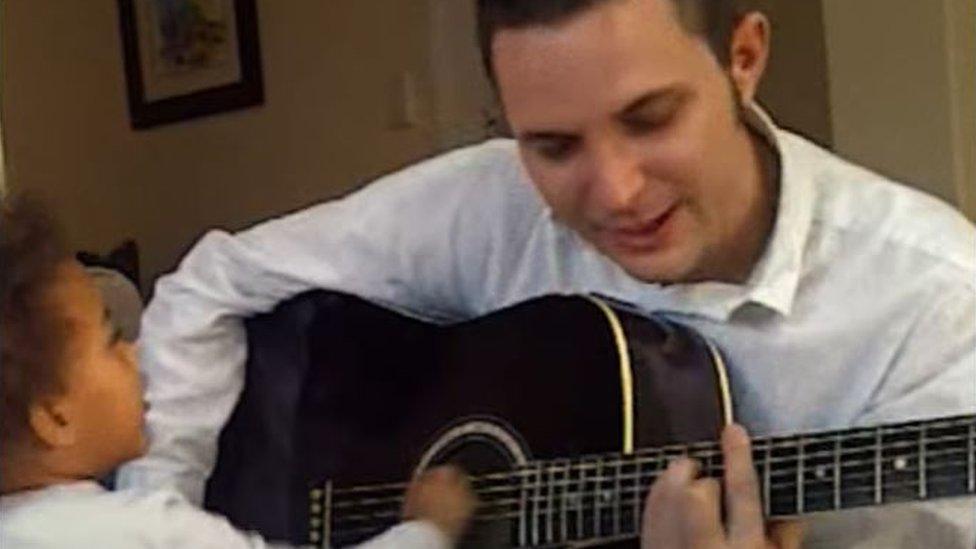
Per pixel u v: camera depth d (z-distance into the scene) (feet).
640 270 4.84
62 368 4.90
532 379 5.32
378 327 5.80
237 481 5.81
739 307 5.00
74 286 5.03
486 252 5.62
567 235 5.35
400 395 5.67
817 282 4.94
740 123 4.82
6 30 11.22
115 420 5.09
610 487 5.09
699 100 4.64
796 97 8.19
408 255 5.76
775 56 8.17
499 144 5.66
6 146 11.14
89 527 4.80
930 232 4.90
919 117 8.02
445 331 5.65
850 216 4.95
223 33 11.03
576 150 4.70
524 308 5.40
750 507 4.80
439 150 10.02
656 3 4.56
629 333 5.15
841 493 4.73
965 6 7.98
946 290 4.81
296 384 5.87
